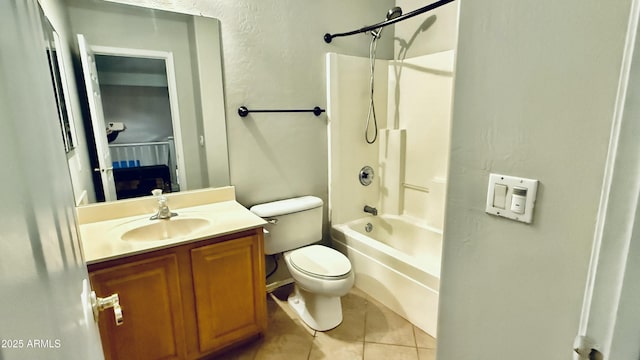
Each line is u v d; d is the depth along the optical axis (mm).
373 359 1683
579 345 546
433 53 2426
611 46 509
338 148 2473
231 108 1986
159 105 1778
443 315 878
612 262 483
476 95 724
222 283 1576
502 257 720
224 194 2023
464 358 840
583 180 570
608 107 523
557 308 634
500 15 657
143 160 1774
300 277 1858
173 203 1870
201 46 1833
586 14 534
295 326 1952
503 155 688
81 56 1554
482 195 741
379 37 2506
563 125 586
